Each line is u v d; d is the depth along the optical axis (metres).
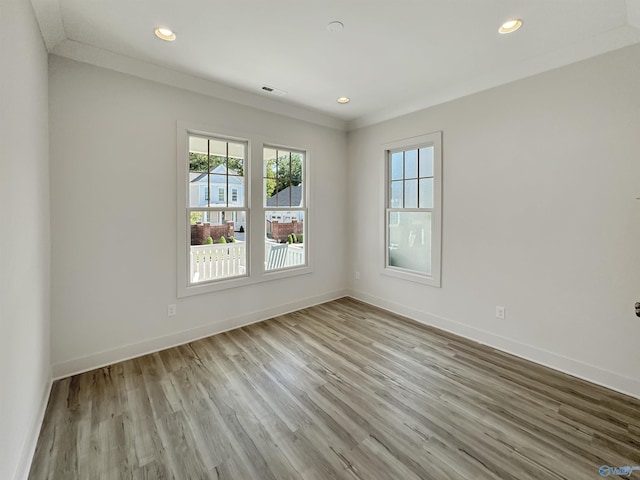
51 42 2.19
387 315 3.87
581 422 1.91
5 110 1.22
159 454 1.66
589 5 1.89
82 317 2.47
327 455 1.66
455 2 1.87
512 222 2.80
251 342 3.08
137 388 2.27
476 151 3.04
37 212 1.86
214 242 3.37
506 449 1.70
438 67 2.73
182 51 2.46
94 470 1.55
